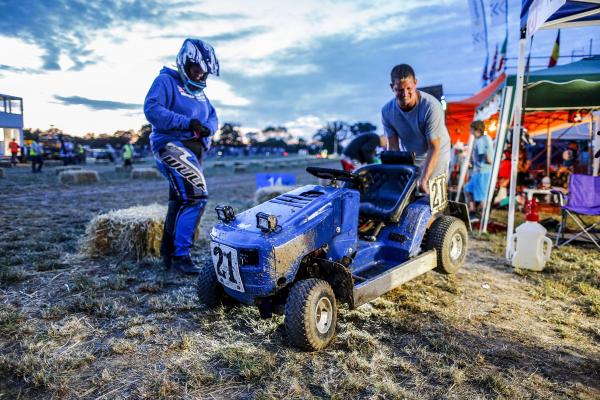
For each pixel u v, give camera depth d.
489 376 2.45
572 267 4.71
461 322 3.28
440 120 4.04
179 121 4.03
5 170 20.11
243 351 2.73
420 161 4.55
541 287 4.10
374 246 3.60
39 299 3.59
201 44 4.14
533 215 4.75
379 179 4.21
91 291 3.76
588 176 5.58
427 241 4.10
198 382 2.40
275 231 2.75
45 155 26.92
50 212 7.85
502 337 3.04
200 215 4.47
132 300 3.62
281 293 3.00
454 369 2.53
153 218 4.82
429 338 2.98
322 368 2.58
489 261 5.04
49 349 2.75
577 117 8.60
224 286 3.03
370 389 2.36
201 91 4.38
